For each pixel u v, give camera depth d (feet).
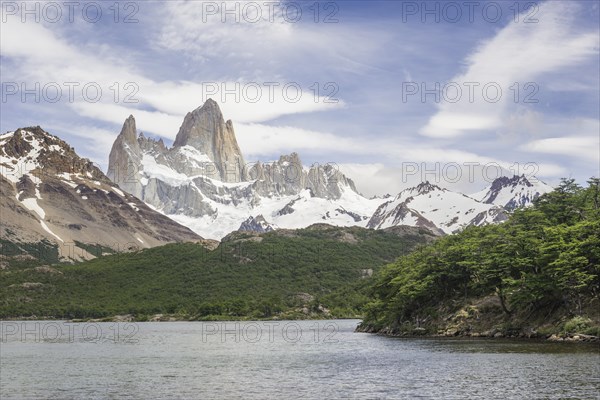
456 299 551.18
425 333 546.26
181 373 343.67
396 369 328.29
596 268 428.56
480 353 371.15
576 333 412.77
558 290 442.50
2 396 272.92
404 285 562.66
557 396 239.09
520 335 458.09
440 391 259.19
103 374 341.62
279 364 380.37
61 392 281.95
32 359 430.20
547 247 447.42
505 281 459.32
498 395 245.65
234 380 312.29
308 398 256.32
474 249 529.04
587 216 485.15
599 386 255.50
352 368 343.46
